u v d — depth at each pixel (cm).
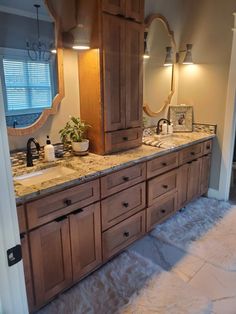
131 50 216
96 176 175
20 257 75
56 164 194
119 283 186
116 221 201
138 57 224
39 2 180
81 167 183
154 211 240
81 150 209
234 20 270
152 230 253
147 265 204
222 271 199
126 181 201
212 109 307
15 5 170
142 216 227
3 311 73
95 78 201
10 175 69
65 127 213
